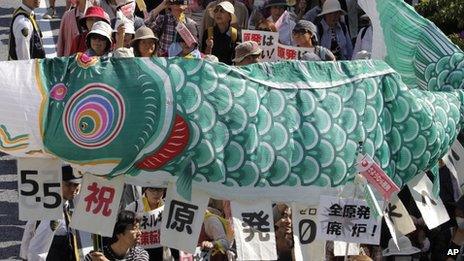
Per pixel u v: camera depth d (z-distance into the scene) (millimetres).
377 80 10852
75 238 11312
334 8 17234
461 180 12906
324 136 10414
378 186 10398
